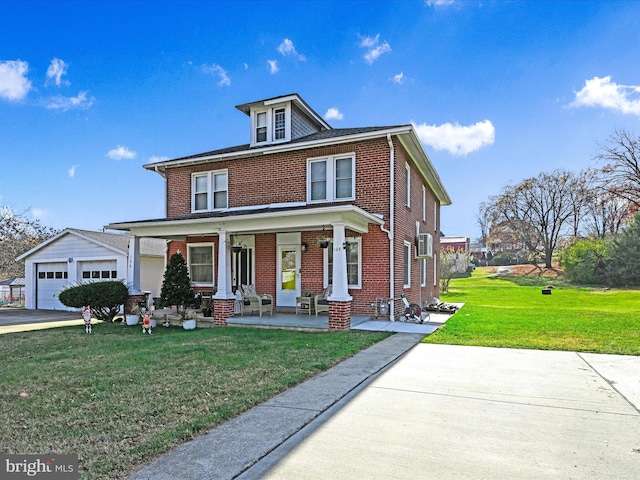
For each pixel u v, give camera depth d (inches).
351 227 446.6
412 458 136.9
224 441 149.1
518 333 403.9
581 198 1595.7
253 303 500.7
